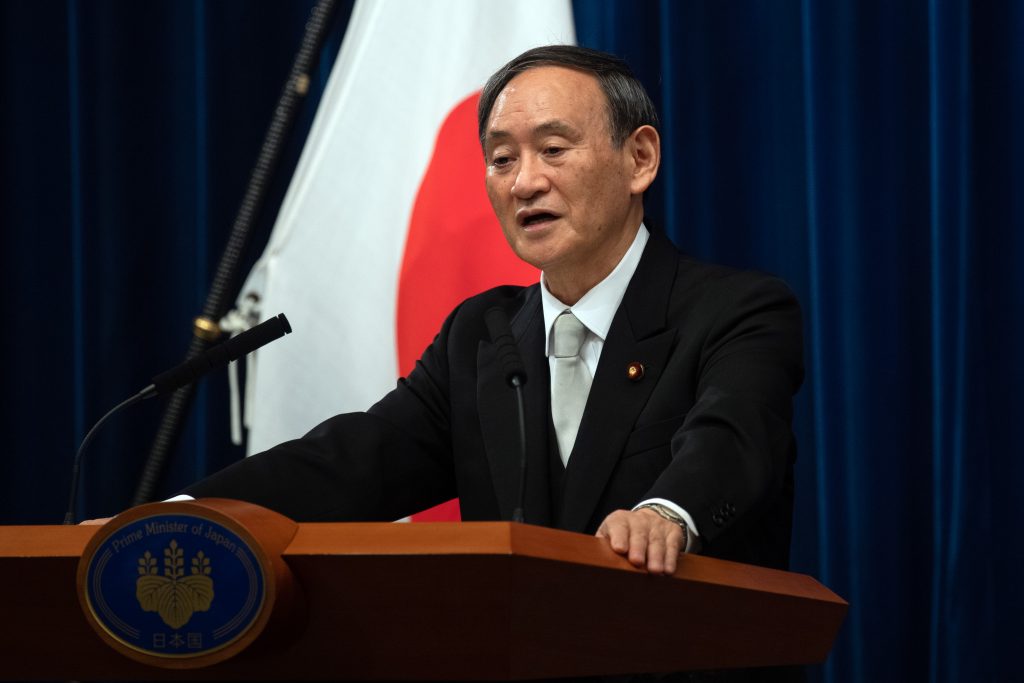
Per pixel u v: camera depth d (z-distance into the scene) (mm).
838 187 10836
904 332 10633
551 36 10680
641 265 6387
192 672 3734
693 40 11578
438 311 10430
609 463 5781
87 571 3557
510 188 6316
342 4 12492
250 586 3436
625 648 3852
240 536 3445
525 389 6258
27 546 3756
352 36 11320
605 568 3598
